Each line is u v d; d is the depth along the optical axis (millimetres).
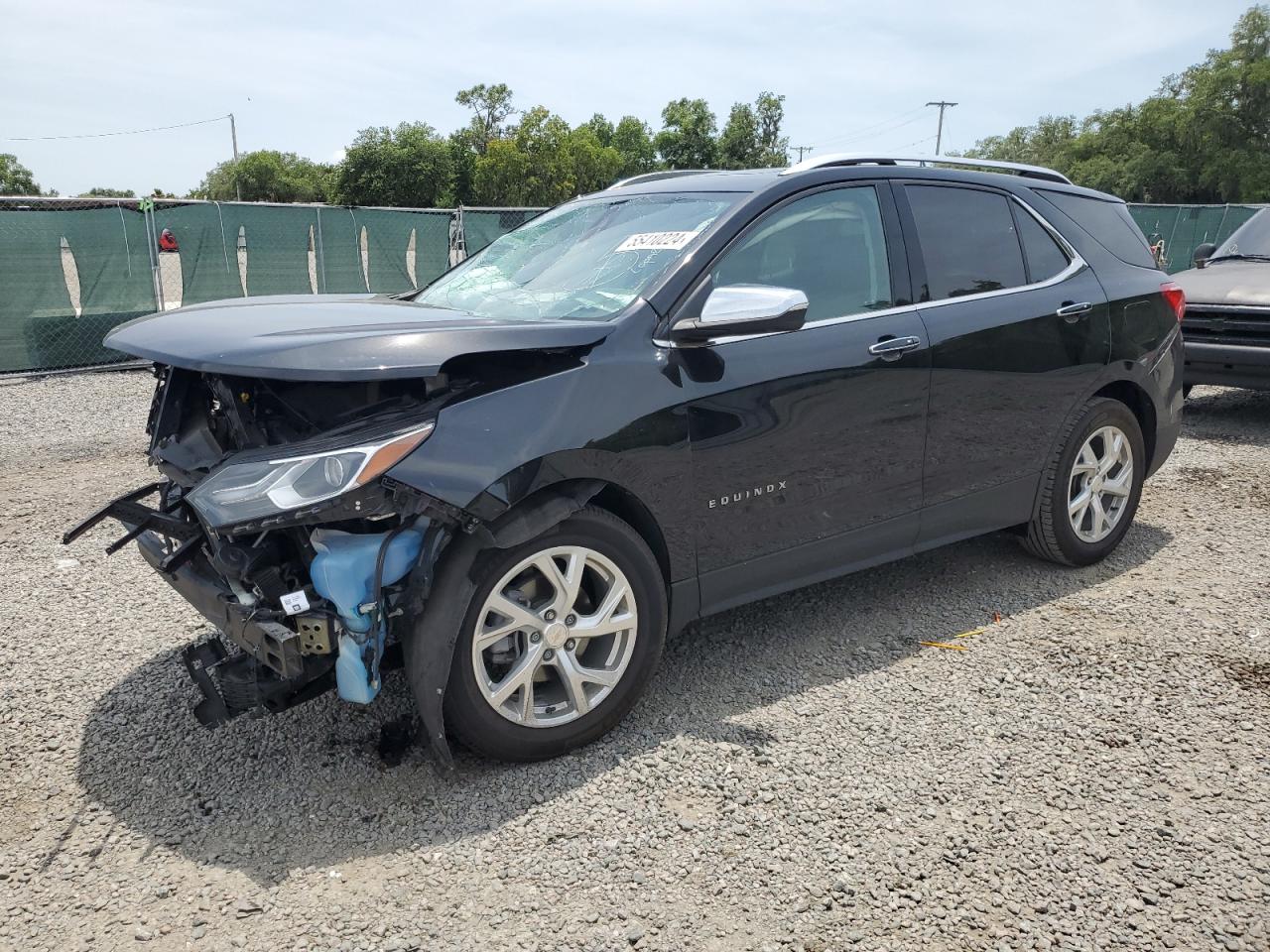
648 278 3203
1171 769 2961
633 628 3049
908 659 3699
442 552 2699
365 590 2549
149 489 3150
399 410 2709
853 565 3721
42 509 5598
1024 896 2396
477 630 2744
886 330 3600
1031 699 3387
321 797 2809
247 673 2680
